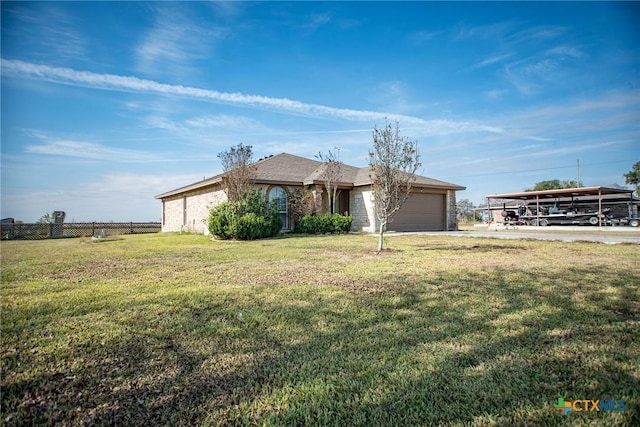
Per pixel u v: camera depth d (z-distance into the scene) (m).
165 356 2.85
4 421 1.99
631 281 5.41
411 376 2.51
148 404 2.16
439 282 5.44
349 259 8.16
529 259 7.89
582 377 2.45
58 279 6.04
